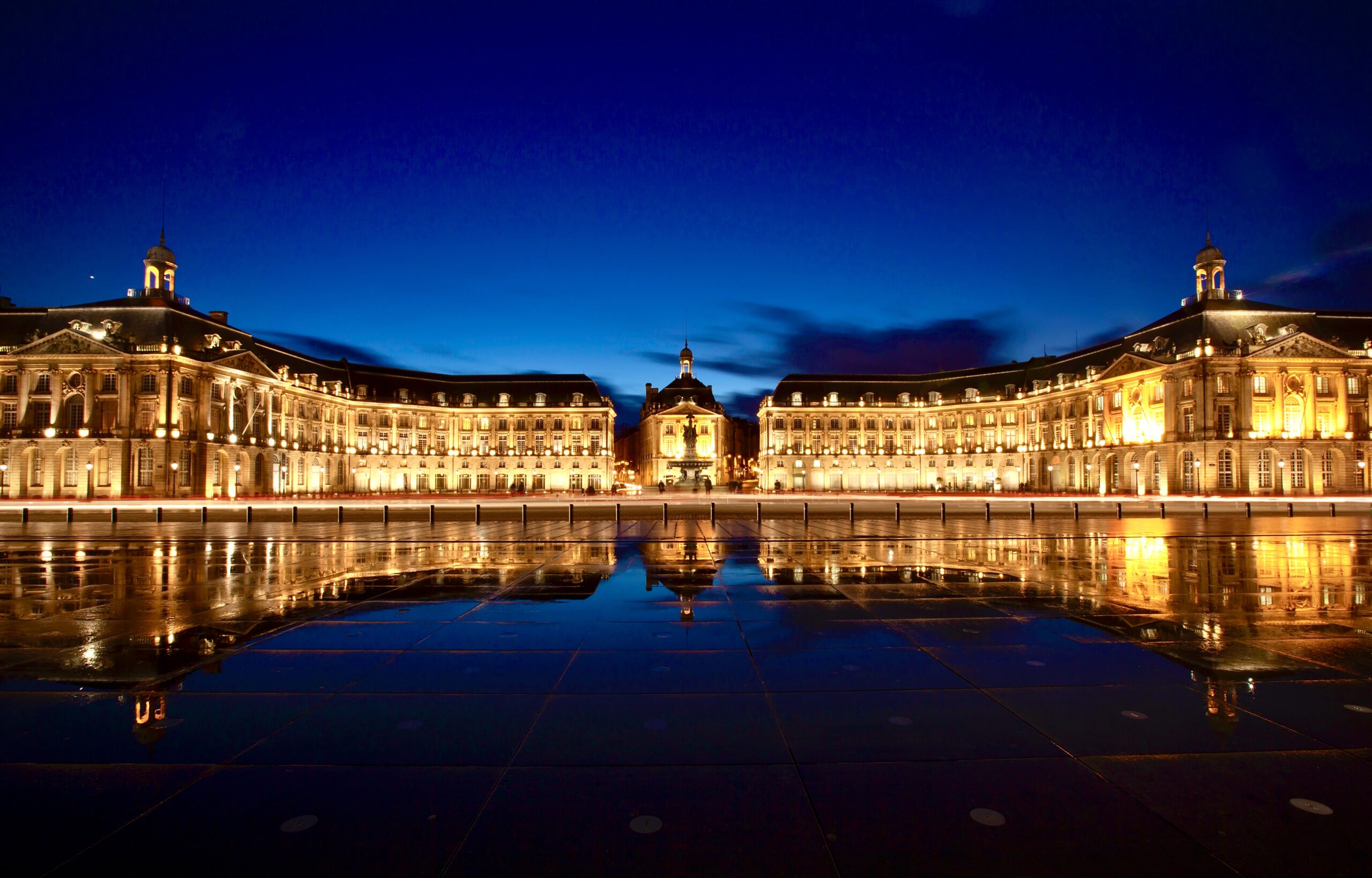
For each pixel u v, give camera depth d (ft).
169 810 17.24
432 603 42.42
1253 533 94.58
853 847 15.74
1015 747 20.84
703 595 45.09
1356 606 41.27
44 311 252.62
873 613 39.27
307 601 43.34
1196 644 32.30
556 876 14.67
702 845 15.88
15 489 230.07
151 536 93.56
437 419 369.71
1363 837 15.99
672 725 22.59
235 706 24.22
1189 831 16.31
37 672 28.14
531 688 26.09
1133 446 269.03
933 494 296.71
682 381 444.14
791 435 388.78
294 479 293.64
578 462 376.27
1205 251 273.75
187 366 237.86
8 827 16.44
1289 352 240.32
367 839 16.02
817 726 22.49
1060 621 37.01
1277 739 21.34
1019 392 350.43
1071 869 14.89
